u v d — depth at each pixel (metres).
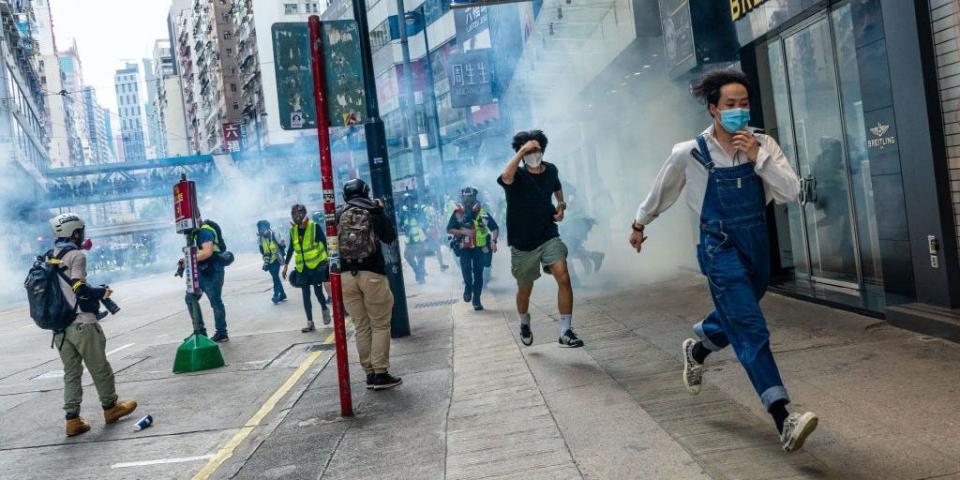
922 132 5.35
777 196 3.51
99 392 6.28
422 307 11.48
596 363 5.82
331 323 11.03
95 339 6.18
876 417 3.70
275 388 7.02
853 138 6.92
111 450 5.49
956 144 5.17
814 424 3.08
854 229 7.00
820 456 3.33
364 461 4.34
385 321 6.24
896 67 5.55
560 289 6.41
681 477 3.31
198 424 5.99
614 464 3.61
